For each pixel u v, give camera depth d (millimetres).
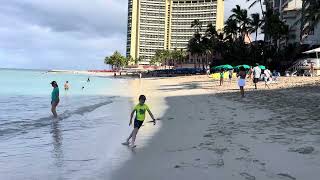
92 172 8617
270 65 66750
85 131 15117
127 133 14430
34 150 11406
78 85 64438
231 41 92312
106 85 64875
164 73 128375
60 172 8680
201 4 182500
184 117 18281
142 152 10680
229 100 26672
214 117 17750
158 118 18094
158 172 8398
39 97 35281
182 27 194875
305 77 44844
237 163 8781
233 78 59906
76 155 10547
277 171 7934
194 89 44594
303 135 11945
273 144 10766
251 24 83875
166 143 11836
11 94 39156
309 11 51219
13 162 9789
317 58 49250
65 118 19516
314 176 7504
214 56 112438
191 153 10156
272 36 74312
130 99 33344
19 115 21469
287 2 83250
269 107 20625
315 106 19922
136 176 8172
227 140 11719
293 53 63375
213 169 8359
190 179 7695
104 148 11469
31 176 8383
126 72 174500
